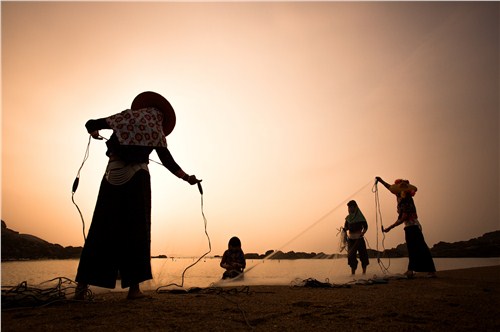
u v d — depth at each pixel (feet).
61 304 8.88
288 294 11.16
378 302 9.14
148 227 10.53
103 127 10.50
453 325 6.42
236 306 8.59
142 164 10.62
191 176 11.54
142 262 10.16
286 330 6.09
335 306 8.54
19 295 9.30
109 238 9.93
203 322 6.71
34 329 6.14
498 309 7.98
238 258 19.47
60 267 20.34
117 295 11.30
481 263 26.99
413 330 6.06
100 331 5.99
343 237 19.53
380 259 21.26
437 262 29.09
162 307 8.41
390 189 20.15
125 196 10.25
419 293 11.07
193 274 19.83
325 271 17.54
